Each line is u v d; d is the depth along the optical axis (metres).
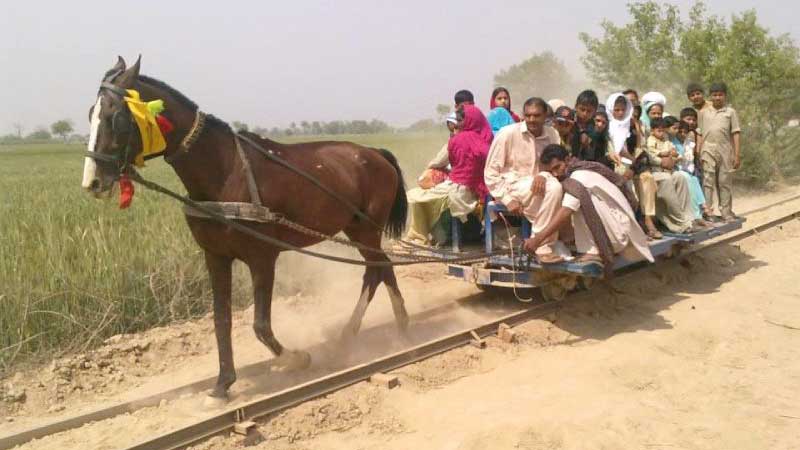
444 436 5.20
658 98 9.99
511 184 7.39
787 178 23.64
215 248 5.72
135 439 5.14
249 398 5.86
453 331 7.73
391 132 86.19
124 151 5.01
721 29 21.97
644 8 22.30
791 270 10.63
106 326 7.29
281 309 8.66
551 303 8.08
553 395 5.91
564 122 8.05
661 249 8.62
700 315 8.17
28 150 75.25
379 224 7.27
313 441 5.18
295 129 87.50
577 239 7.35
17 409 5.84
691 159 10.57
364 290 7.34
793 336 7.45
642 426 5.28
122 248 8.51
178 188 17.14
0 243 8.60
